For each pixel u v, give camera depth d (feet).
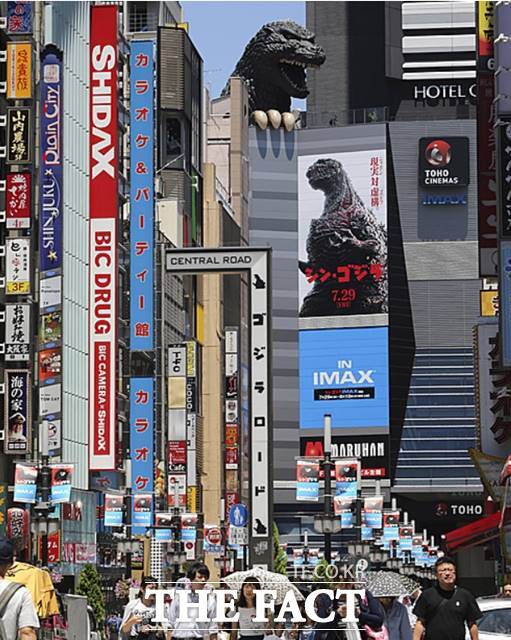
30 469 399.65
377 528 613.11
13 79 449.06
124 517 613.11
